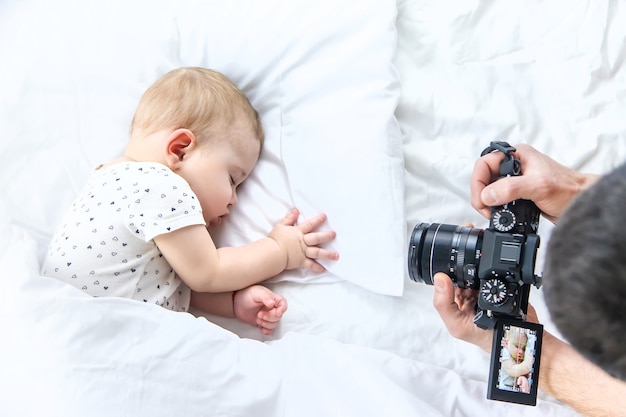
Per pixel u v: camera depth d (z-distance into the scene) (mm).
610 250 434
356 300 1180
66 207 1211
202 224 1118
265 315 1160
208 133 1184
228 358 1010
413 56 1307
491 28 1312
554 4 1317
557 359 975
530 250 906
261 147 1270
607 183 454
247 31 1271
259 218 1235
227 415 986
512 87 1279
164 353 981
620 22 1306
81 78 1265
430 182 1236
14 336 956
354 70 1231
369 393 991
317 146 1213
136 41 1285
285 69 1260
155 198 1093
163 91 1195
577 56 1291
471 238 953
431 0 1324
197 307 1215
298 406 1000
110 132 1254
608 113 1262
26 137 1229
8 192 1198
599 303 438
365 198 1178
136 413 957
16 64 1269
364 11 1258
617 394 923
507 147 1039
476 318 944
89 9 1302
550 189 1047
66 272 1076
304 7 1271
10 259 1011
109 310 984
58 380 944
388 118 1202
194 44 1286
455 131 1259
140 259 1102
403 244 1173
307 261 1196
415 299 1181
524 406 1064
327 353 1036
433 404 1065
